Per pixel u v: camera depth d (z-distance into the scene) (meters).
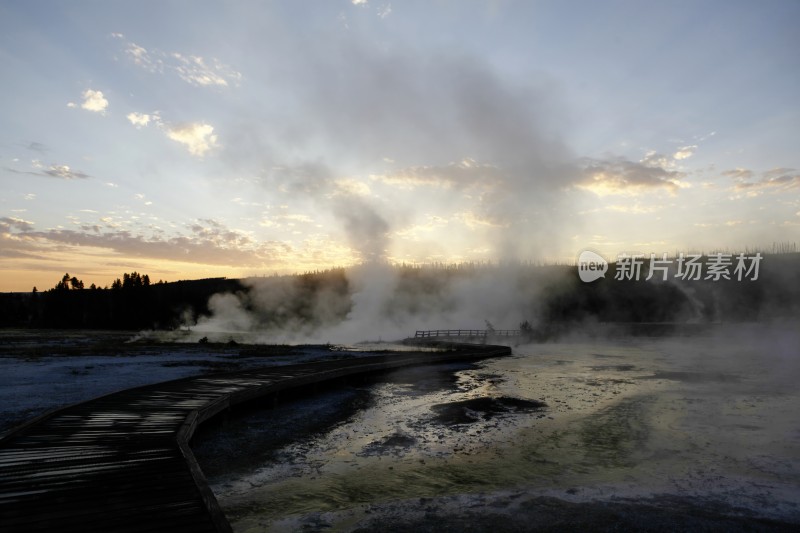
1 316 98.62
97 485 5.66
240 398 12.66
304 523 6.09
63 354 26.48
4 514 4.80
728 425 11.70
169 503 5.15
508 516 6.18
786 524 5.93
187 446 7.49
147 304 95.19
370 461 9.11
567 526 5.85
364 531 5.79
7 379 16.22
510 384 19.12
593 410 13.62
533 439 10.59
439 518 6.15
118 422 8.96
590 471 8.40
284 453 9.64
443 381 20.44
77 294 100.38
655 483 7.64
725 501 6.75
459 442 10.41
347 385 19.42
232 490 7.51
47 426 8.63
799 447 9.79
